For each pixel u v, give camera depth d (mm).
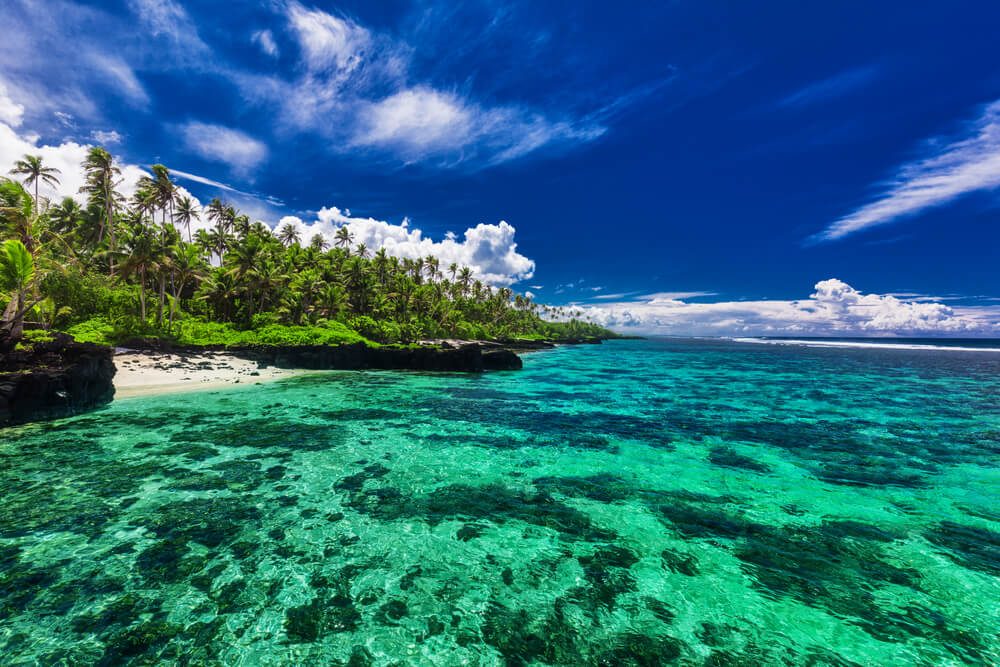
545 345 110375
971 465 13055
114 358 30766
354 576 6824
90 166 53875
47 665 4852
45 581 6457
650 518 9188
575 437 16125
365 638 5418
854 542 8172
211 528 8344
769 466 12875
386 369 41406
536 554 7617
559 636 5523
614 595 6422
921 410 22234
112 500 9523
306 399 22984
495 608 6070
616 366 50500
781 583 6789
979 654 5277
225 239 72250
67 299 40219
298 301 60906
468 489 10773
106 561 7070
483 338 106688
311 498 9953
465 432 16609
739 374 41281
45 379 16375
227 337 48750
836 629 5719
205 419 17422
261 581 6621
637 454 14031
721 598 6379
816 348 117188
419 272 108750
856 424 18734
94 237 58094
